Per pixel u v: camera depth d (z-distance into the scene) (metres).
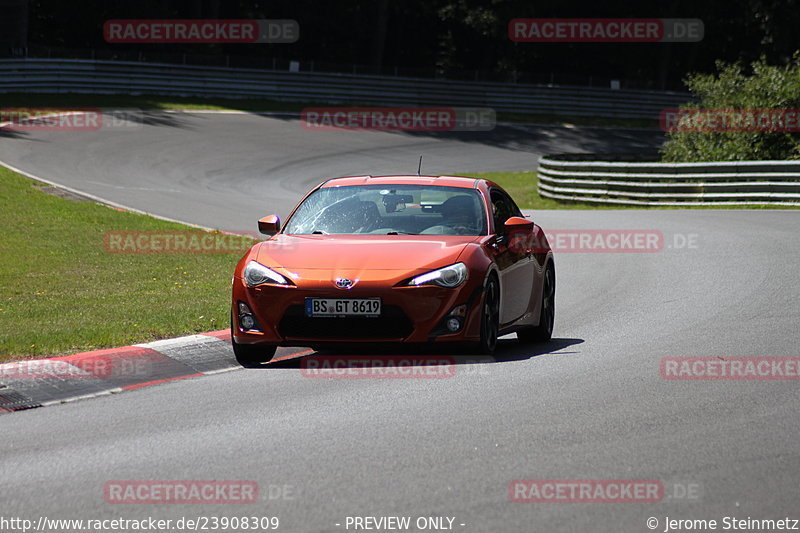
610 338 34.75
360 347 29.59
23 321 35.72
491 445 20.80
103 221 71.50
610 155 125.50
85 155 126.00
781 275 49.19
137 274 49.84
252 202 95.88
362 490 17.86
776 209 89.62
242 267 30.20
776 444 20.73
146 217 75.75
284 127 174.38
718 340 33.25
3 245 57.84
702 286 46.94
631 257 59.94
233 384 27.50
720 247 61.97
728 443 20.84
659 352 31.45
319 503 17.17
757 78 105.38
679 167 99.19
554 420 22.86
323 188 35.12
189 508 17.02
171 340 31.98
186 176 120.88
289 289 28.83
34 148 125.75
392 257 29.58
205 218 79.00
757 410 23.75
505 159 167.25
